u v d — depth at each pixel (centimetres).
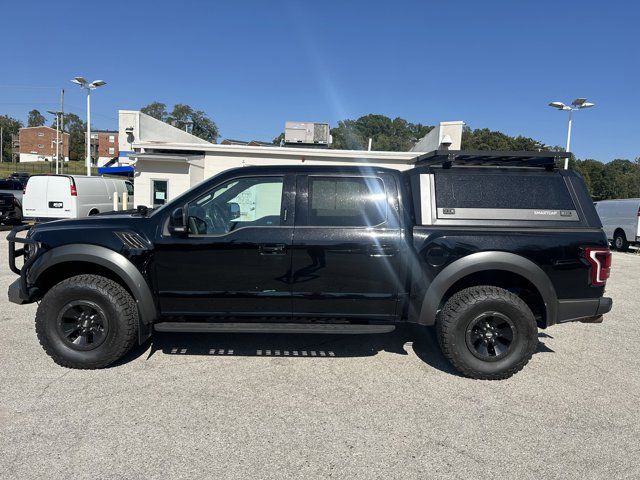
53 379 390
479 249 409
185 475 267
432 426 330
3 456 279
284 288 413
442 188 430
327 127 1653
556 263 410
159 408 345
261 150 1505
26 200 1451
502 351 412
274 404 357
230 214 427
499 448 304
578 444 311
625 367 453
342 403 362
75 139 10775
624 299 775
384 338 522
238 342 495
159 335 511
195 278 411
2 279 755
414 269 416
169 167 1567
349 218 418
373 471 276
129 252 405
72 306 407
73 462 275
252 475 269
